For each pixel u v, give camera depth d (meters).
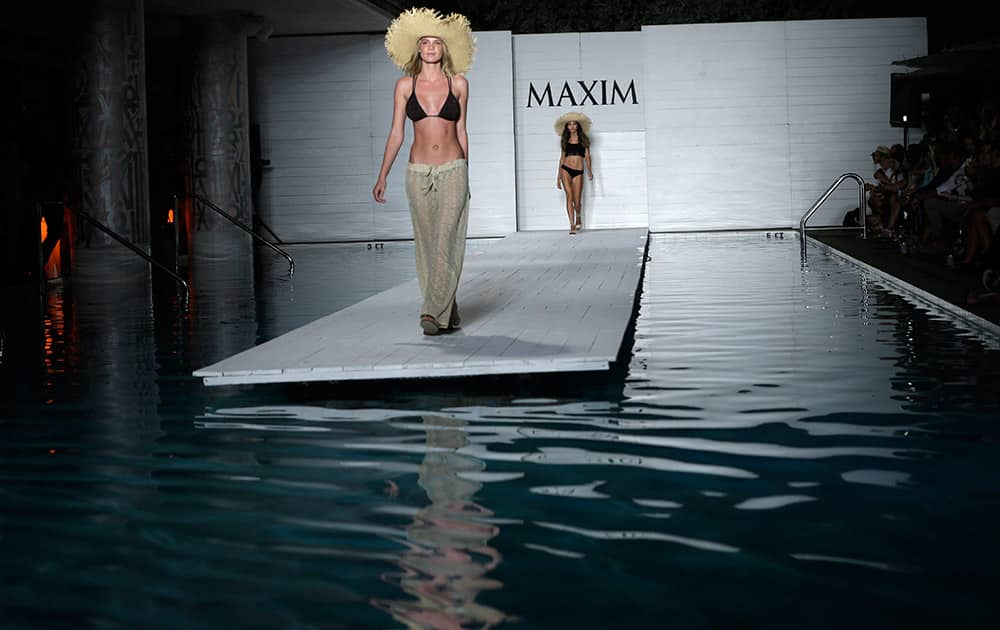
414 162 7.07
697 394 5.68
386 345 6.90
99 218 14.10
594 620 2.76
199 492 4.11
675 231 21.84
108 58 14.09
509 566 3.18
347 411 5.62
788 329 7.93
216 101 18.14
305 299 11.52
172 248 19.98
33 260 15.12
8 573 3.24
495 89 21.81
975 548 3.22
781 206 21.78
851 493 3.82
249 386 6.45
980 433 4.64
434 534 3.50
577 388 5.99
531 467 4.32
